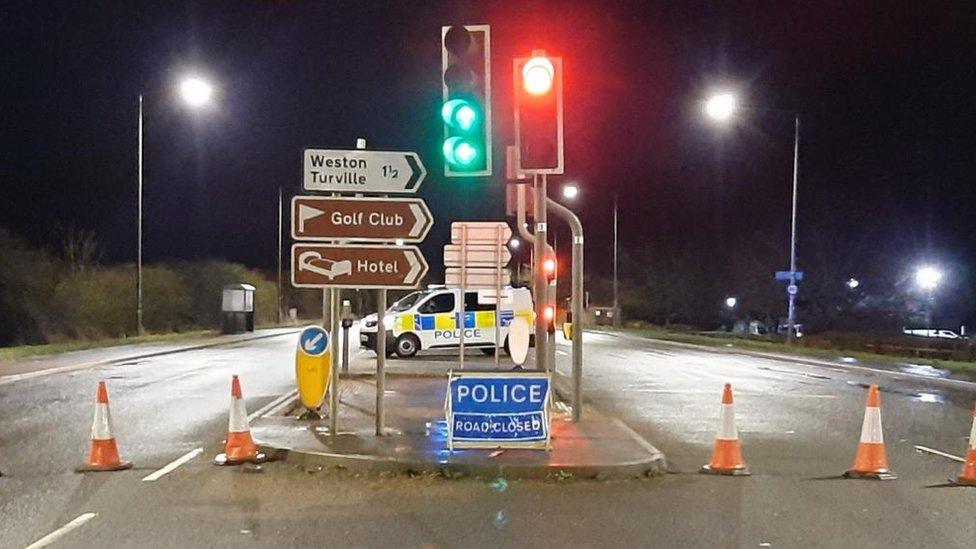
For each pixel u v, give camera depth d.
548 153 12.14
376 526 8.41
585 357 33.38
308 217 11.83
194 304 53.91
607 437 12.48
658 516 8.85
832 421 15.87
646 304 79.50
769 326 66.75
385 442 11.86
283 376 22.70
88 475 10.52
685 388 21.30
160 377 22.28
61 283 41.09
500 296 21.92
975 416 10.69
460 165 11.66
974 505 9.41
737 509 9.16
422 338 28.52
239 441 11.24
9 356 28.17
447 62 11.63
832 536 8.19
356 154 12.00
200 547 7.71
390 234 11.96
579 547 7.79
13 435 13.27
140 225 38.69
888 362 32.03
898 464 11.81
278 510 8.96
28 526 8.32
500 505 9.25
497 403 11.39
